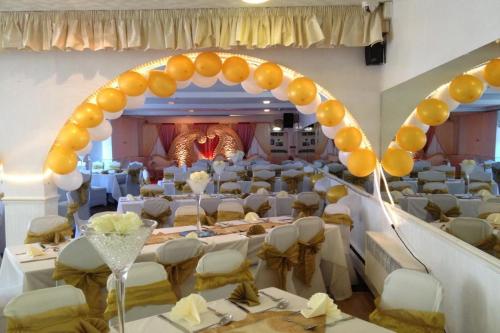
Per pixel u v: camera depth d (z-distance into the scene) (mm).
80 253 2844
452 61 2695
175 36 4105
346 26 4047
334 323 1933
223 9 4059
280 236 3486
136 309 2340
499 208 2271
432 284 2133
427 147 3262
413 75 3416
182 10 4070
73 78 4348
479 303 2275
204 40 4098
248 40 4070
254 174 9195
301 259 3793
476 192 2523
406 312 2096
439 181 3029
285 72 4535
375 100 4383
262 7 4039
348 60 4379
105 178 10750
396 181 3861
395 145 3801
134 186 10961
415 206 3441
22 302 1942
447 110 2852
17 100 4363
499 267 2047
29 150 4406
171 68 4082
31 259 3107
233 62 4094
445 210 2922
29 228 3748
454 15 2662
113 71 4348
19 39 4059
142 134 15305
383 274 3551
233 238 3752
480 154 2467
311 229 3816
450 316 2652
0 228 5371
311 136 13492
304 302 2203
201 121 15445
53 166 4105
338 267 4141
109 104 4031
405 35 3607
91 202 9836
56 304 1994
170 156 15484
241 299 2211
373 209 4625
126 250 1555
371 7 3930
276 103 11188
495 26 2156
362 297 4188
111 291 2330
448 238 2648
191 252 3199
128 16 4082
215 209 5422
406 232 3529
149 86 4129
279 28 4031
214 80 4375
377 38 3971
